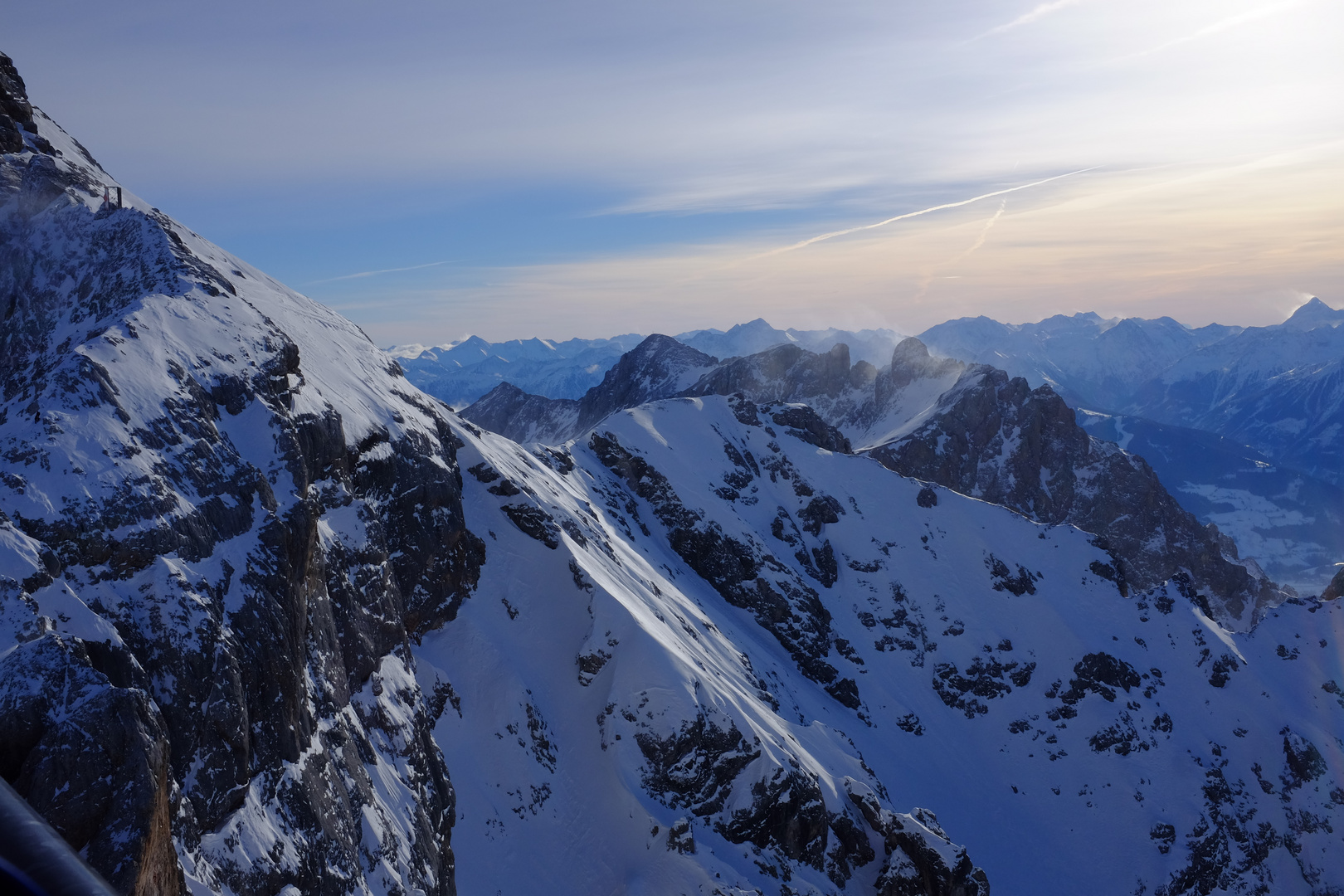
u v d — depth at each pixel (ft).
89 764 99.30
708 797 269.44
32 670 103.19
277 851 144.87
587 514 416.26
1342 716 519.60
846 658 500.74
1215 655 531.09
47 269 208.54
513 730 273.75
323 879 154.30
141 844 99.30
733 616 482.28
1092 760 470.39
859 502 614.75
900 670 513.04
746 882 247.09
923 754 461.78
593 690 291.79
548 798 264.52
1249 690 517.14
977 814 431.02
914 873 285.43
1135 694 505.25
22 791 96.07
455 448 334.03
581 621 310.04
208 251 276.82
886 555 576.61
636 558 423.23
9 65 252.62
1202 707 508.12
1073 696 499.51
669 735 272.31
